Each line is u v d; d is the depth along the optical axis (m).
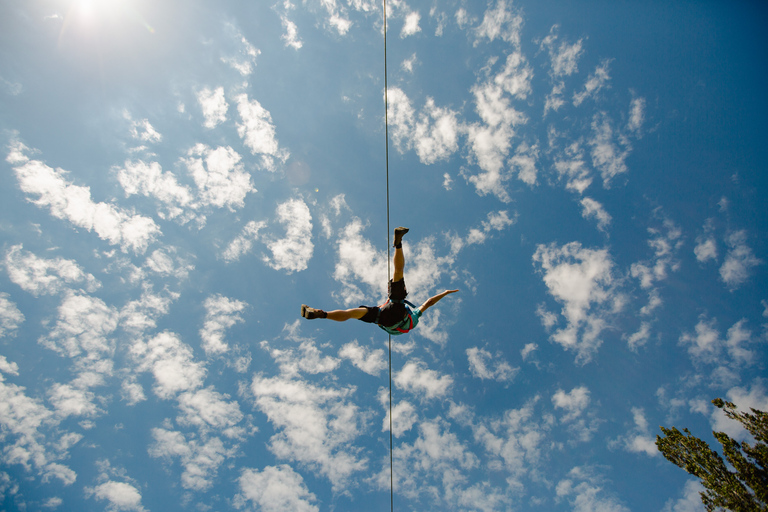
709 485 14.20
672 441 16.16
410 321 7.04
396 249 6.90
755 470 13.44
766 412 14.62
